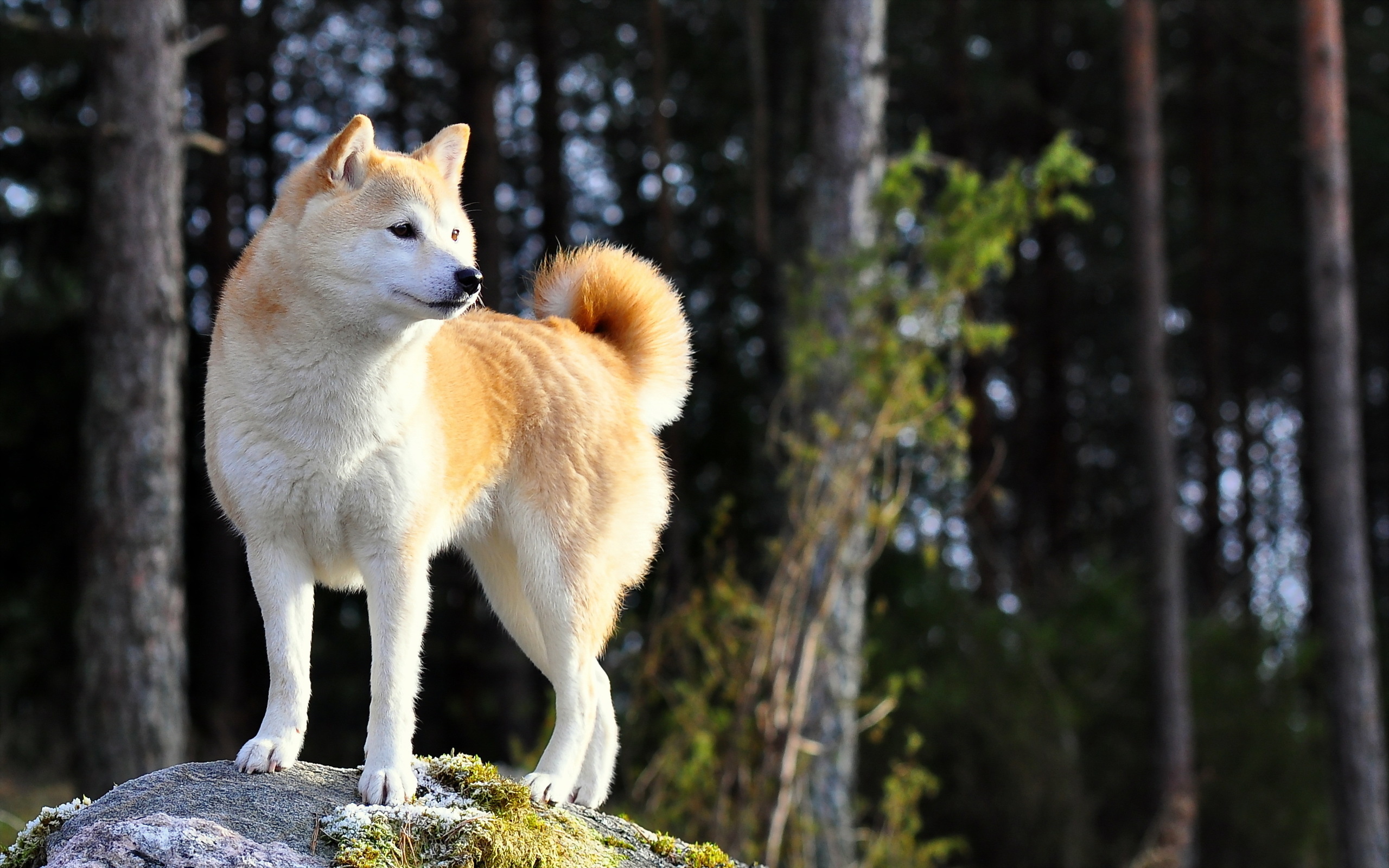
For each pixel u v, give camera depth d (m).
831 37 12.11
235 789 4.14
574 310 5.68
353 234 4.29
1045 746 14.59
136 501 9.77
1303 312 27.88
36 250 16.31
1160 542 16.12
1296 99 26.11
